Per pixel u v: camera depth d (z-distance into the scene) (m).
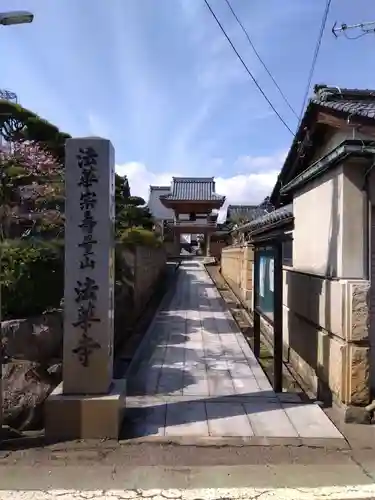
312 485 3.48
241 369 7.32
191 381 6.58
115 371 7.47
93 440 4.29
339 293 4.97
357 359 4.74
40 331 6.69
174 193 37.47
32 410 6.00
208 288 19.23
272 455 4.00
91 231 4.61
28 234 8.73
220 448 4.14
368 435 4.42
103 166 4.64
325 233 5.70
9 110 10.87
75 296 4.55
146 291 14.71
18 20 4.19
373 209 5.00
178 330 10.78
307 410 5.17
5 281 6.94
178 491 3.39
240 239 18.75
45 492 3.38
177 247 37.06
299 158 9.08
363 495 3.34
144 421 4.80
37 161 9.43
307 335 6.55
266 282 7.11
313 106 7.37
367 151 4.55
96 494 3.35
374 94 7.82
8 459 3.92
